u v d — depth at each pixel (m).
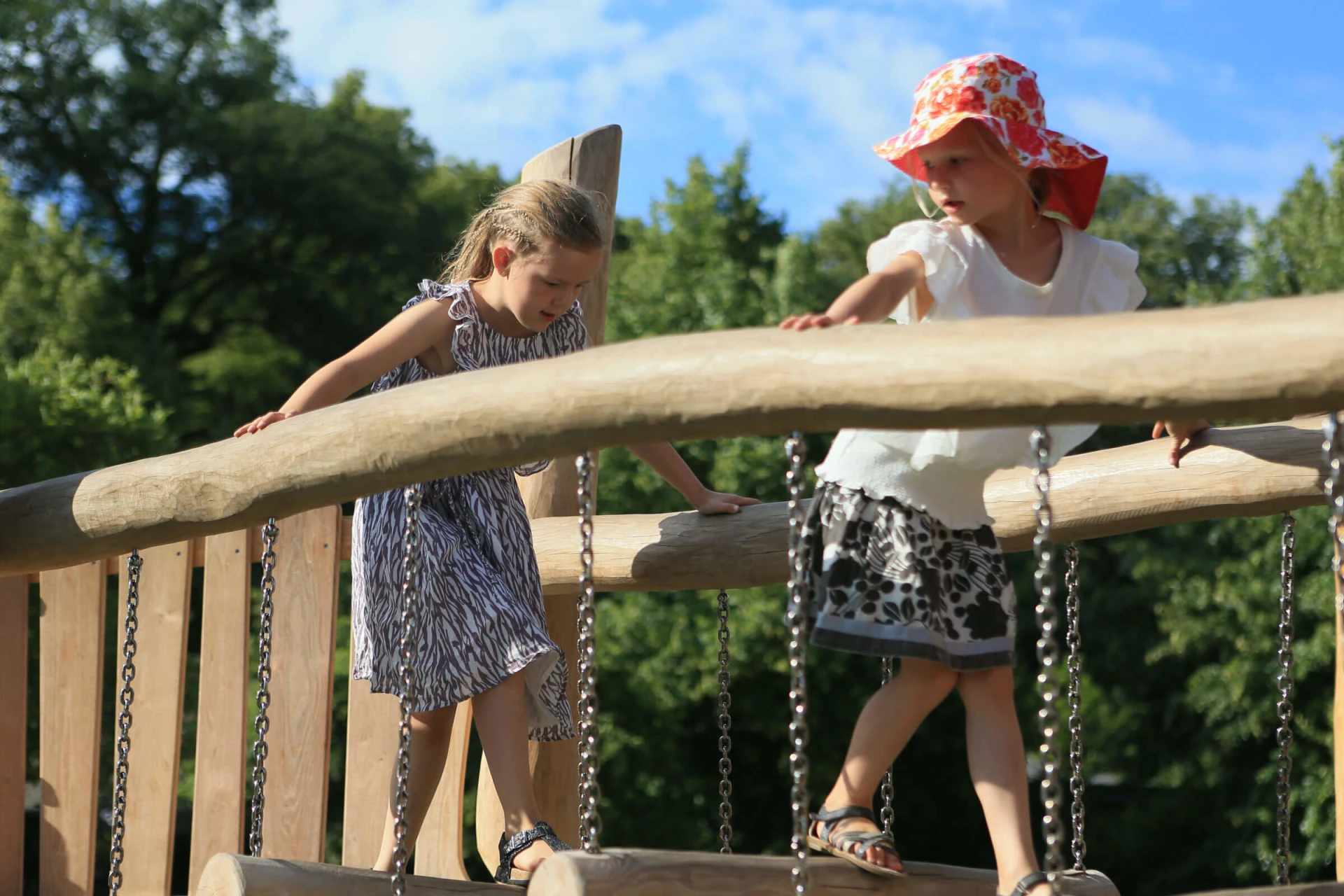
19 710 3.97
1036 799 17.62
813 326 1.95
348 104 30.67
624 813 18.44
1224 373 1.62
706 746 20.02
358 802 3.86
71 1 28.11
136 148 28.84
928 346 1.79
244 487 2.57
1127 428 20.16
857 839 2.37
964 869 2.52
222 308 29.23
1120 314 1.72
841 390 1.84
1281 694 2.87
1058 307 2.43
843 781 2.45
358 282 29.20
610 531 3.76
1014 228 2.42
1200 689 18.12
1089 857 20.42
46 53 28.27
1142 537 19.94
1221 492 3.15
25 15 27.64
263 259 29.25
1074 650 3.02
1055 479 3.40
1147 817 20.39
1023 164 2.33
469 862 16.73
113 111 28.39
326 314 29.50
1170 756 20.31
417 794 2.94
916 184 2.58
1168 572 18.83
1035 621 19.89
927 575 2.35
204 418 25.52
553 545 3.85
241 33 30.31
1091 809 21.41
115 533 2.87
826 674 18.77
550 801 4.10
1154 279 32.06
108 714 15.16
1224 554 19.05
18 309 22.22
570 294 2.93
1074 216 2.53
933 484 2.38
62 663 4.00
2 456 16.41
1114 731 20.69
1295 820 18.19
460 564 2.76
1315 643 17.08
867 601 2.36
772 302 20.38
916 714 2.43
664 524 3.66
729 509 3.56
